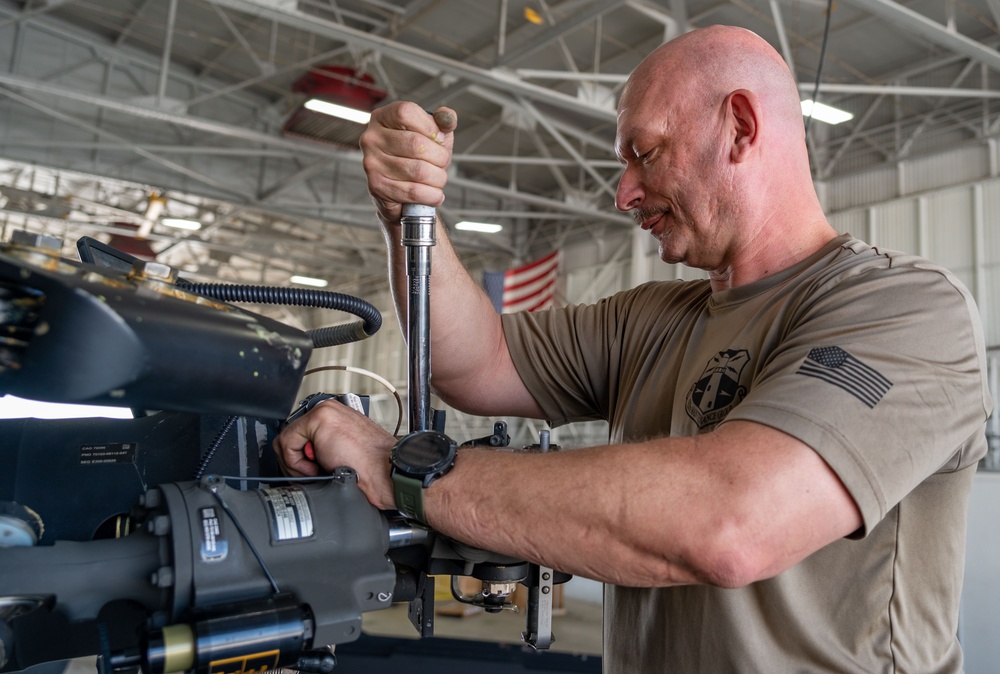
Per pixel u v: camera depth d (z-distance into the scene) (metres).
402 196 0.88
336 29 5.73
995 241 7.86
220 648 0.57
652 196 1.10
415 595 0.86
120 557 0.62
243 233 13.18
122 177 9.85
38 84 6.88
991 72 7.92
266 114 10.79
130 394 0.56
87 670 1.25
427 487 0.75
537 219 13.11
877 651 0.85
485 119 9.88
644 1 7.16
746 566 0.66
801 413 0.71
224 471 0.81
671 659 0.96
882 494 0.70
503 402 1.34
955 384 0.77
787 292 0.97
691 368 1.05
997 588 4.74
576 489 0.71
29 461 0.79
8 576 0.58
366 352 16.12
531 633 0.90
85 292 0.53
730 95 1.02
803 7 6.94
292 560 0.66
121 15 8.47
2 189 11.05
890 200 8.68
